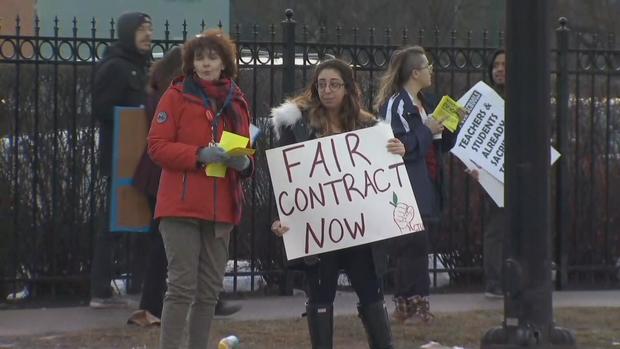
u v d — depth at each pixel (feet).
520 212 74.90
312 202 68.64
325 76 69.31
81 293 102.73
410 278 89.61
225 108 69.00
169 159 66.54
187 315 69.82
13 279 100.17
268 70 104.42
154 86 85.97
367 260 70.28
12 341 83.66
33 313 95.25
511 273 75.05
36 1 209.36
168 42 103.35
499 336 75.72
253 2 270.67
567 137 109.60
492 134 97.09
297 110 69.77
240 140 65.92
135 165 86.07
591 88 111.34
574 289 111.04
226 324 89.97
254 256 105.70
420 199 84.17
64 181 101.24
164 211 67.21
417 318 89.97
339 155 68.95
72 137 100.89
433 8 263.29
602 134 112.27
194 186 67.00
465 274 111.65
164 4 225.97
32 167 100.42
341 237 68.44
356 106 70.33
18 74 98.43
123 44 92.53
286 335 86.22
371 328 70.64
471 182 111.04
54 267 101.86
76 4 221.46
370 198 68.69
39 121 100.17
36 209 100.63
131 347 81.87
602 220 112.98
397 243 90.07
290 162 68.85
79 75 100.78
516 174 74.90
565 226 110.01
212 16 230.48
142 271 100.42
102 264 96.94
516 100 74.49
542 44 74.08
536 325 74.90
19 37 98.27
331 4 268.62
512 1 74.18
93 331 86.84
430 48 107.24
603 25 268.82
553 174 110.11
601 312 97.55
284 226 68.64
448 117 84.33
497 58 101.40
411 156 83.51
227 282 108.37
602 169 112.78
